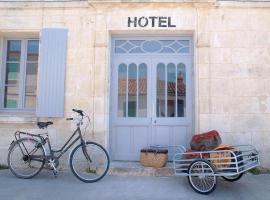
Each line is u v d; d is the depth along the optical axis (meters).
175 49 7.08
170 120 7.00
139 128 7.04
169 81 7.06
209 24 6.77
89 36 6.89
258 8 6.76
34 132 6.83
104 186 5.54
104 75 6.80
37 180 5.91
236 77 6.68
